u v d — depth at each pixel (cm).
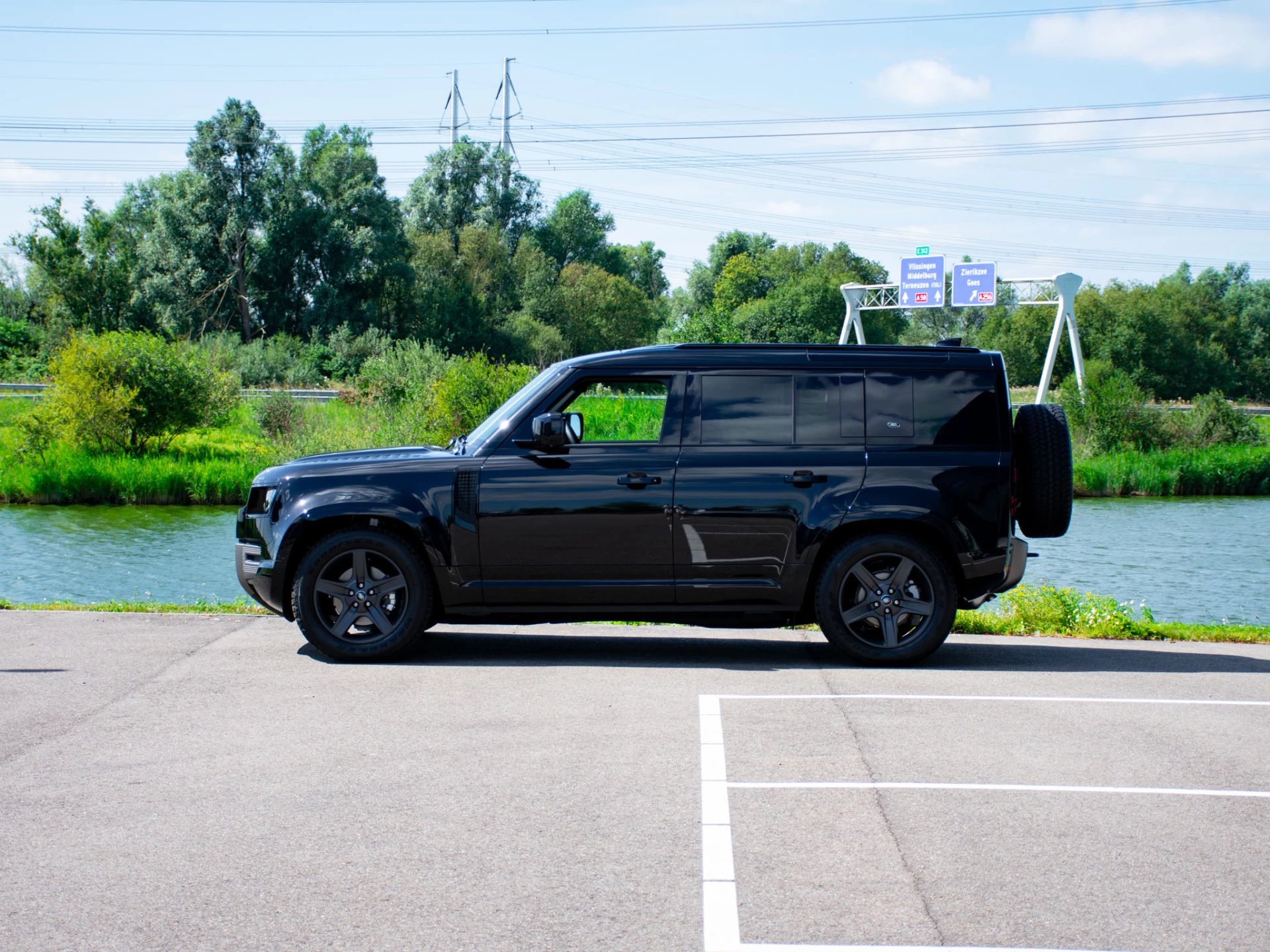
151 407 3256
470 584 732
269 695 637
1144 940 341
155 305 6888
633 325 9269
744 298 10531
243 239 7325
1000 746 548
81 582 1633
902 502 723
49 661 722
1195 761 528
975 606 769
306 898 367
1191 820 448
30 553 1930
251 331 7469
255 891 371
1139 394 4434
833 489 727
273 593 739
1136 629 909
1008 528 733
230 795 465
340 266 7550
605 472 730
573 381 750
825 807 458
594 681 685
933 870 395
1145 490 3662
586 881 382
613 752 531
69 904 360
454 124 9675
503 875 386
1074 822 444
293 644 788
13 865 392
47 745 535
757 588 732
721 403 742
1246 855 412
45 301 7425
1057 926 350
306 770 499
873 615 736
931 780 495
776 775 500
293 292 7625
